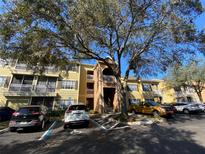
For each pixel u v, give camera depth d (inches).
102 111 975.6
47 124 578.6
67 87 1103.6
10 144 318.7
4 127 524.1
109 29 514.9
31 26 414.3
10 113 724.7
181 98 1560.0
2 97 943.7
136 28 538.3
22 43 429.1
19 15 390.3
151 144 282.2
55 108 1027.9
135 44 608.7
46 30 434.0
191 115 763.4
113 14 473.4
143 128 438.6
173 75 1240.2
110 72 1130.7
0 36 411.5
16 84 981.8
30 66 516.1
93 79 1221.1
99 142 308.7
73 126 507.8
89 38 523.5
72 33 445.4
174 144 278.5
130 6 472.4
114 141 312.0
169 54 584.4
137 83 1349.7
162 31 522.6
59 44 482.0
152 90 1416.1
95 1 420.2
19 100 971.3
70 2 401.7
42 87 1038.4
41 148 284.5
